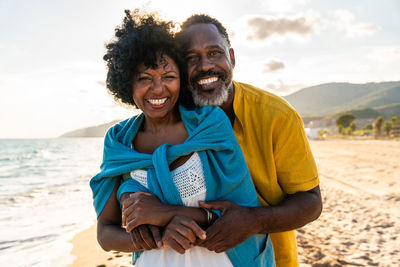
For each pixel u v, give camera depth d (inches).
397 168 517.7
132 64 69.4
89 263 165.9
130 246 68.3
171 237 60.2
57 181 561.9
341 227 227.8
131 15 75.3
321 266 158.4
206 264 63.7
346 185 392.2
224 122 70.9
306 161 78.4
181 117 73.7
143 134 75.8
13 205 335.6
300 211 72.8
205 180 65.8
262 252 69.0
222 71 83.9
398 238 200.1
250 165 81.0
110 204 74.3
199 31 83.8
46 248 190.7
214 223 61.9
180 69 75.2
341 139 2383.1
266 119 79.5
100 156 1416.1
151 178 65.7
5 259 173.2
